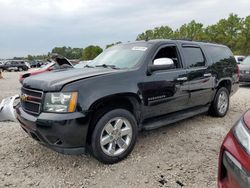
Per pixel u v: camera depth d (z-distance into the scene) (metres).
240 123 2.54
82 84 3.47
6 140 4.71
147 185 3.24
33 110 3.62
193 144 4.50
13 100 4.72
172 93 4.57
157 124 4.42
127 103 4.00
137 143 4.53
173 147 4.36
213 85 5.67
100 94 3.53
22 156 4.06
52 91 3.41
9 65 38.38
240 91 10.73
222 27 44.53
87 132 3.50
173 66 4.59
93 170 3.62
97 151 3.61
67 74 3.87
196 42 5.60
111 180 3.37
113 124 3.79
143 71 4.16
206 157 3.98
